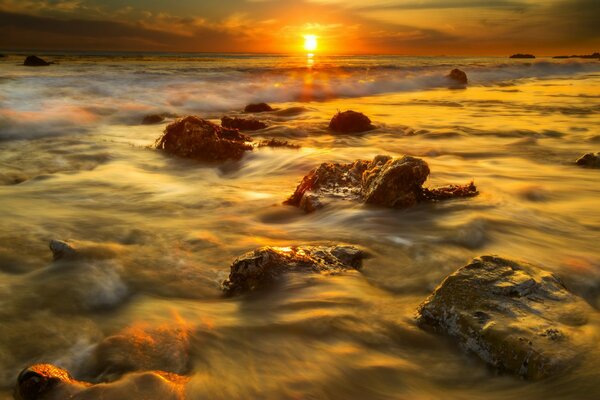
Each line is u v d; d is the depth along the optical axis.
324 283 4.66
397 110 22.28
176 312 4.33
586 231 6.71
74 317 4.30
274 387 3.27
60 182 9.52
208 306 4.45
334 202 7.36
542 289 3.94
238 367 3.50
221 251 5.86
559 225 6.92
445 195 7.74
